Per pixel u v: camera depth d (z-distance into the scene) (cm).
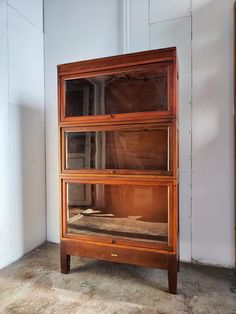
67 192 183
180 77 199
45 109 249
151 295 155
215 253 195
